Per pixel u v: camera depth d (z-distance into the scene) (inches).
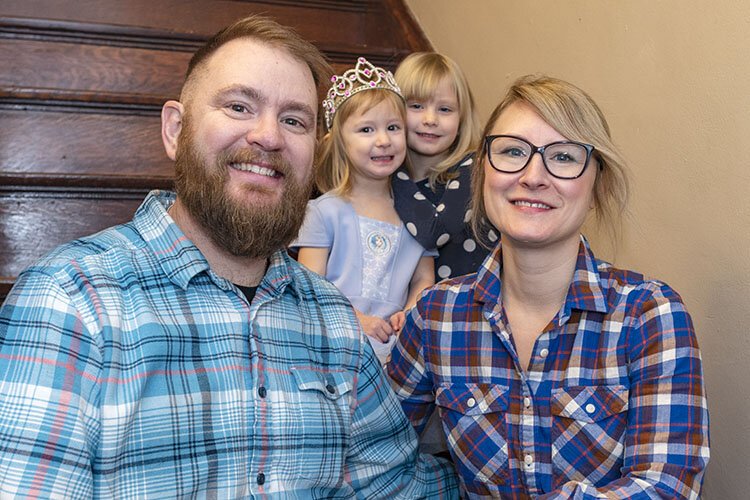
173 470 41.1
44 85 82.2
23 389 38.0
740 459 52.6
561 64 72.6
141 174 76.3
